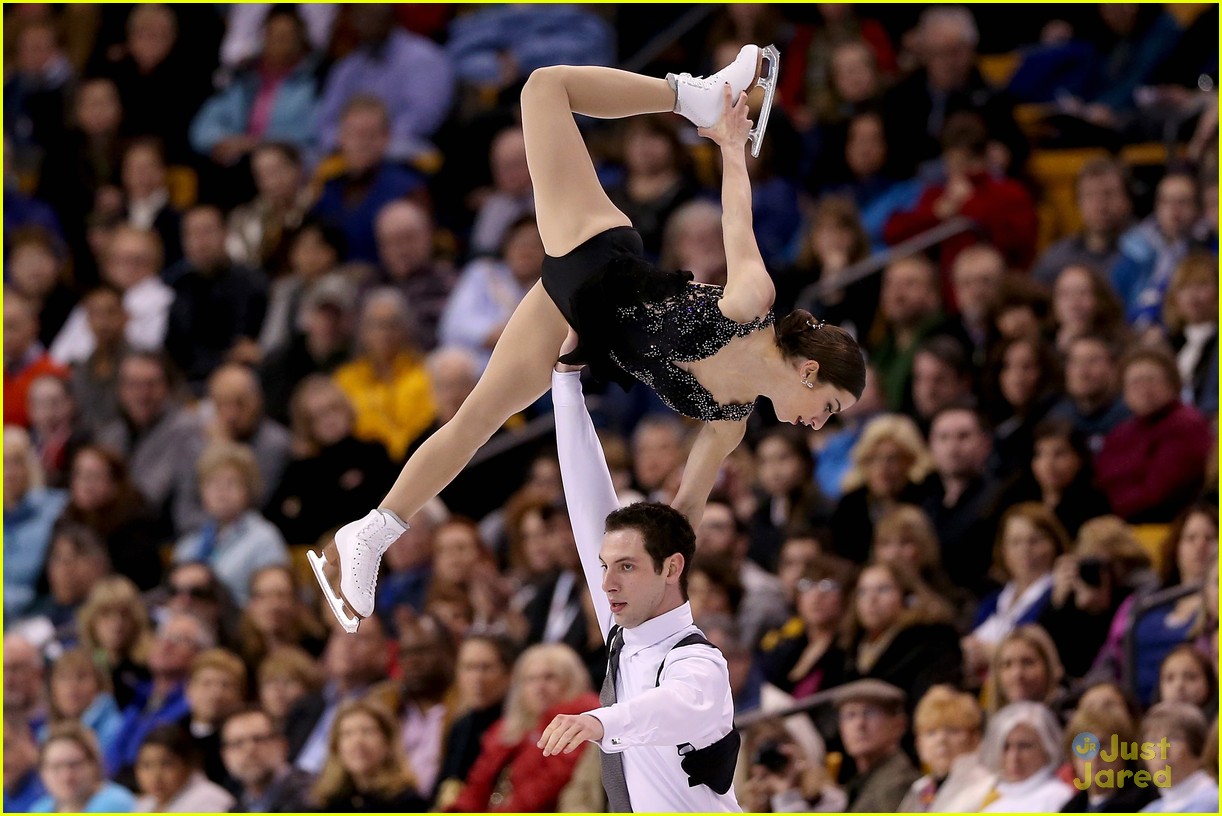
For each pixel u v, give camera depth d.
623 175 41.06
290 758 30.64
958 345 33.47
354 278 40.97
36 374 42.00
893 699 25.78
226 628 33.78
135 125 48.19
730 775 17.14
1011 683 25.38
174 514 38.53
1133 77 41.38
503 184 41.56
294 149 44.28
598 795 26.50
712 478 17.69
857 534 30.84
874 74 41.50
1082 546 27.45
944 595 28.70
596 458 17.89
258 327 42.00
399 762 28.62
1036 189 39.34
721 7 45.94
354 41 48.28
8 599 37.25
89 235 46.12
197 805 29.67
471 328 38.72
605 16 48.78
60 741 31.03
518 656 28.88
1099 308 33.31
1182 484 30.00
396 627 32.50
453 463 16.89
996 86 41.22
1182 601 26.06
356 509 36.06
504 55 47.03
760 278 15.99
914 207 39.09
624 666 17.17
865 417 34.31
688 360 16.39
